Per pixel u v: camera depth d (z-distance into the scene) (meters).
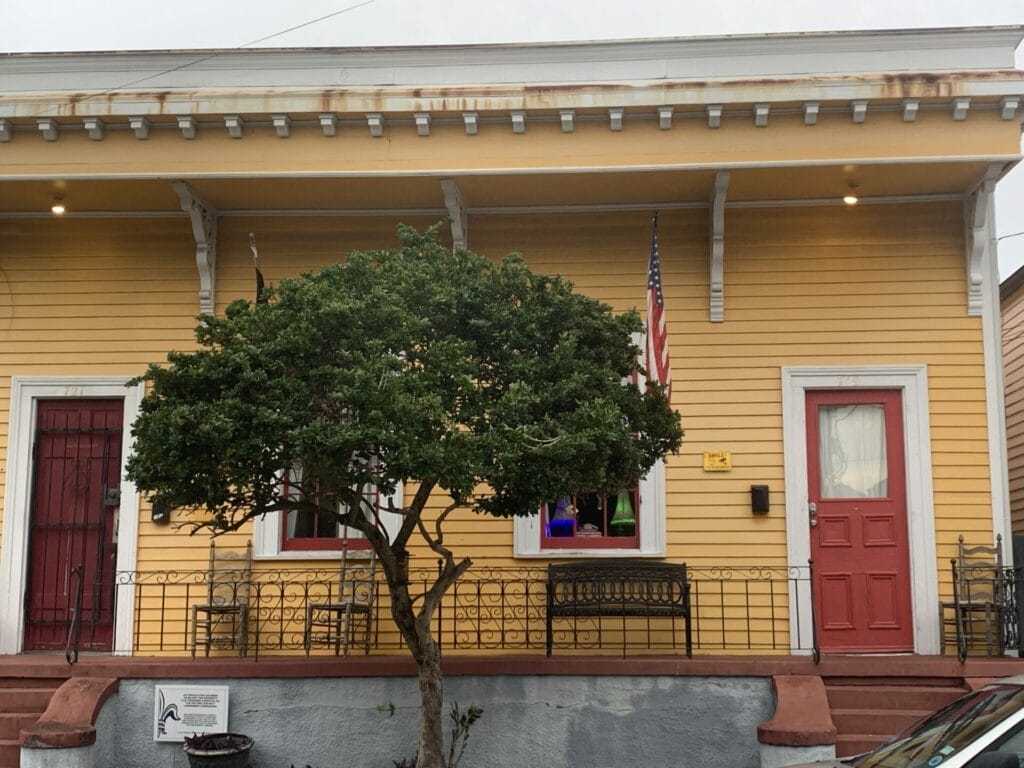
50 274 10.82
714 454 10.22
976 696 5.35
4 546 10.48
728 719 8.73
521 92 9.60
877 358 10.23
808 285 10.38
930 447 10.08
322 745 8.89
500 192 10.15
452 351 6.96
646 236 10.55
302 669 8.96
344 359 6.97
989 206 10.37
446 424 6.77
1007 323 15.26
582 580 9.43
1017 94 9.23
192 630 9.91
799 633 9.91
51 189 10.11
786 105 9.44
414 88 9.67
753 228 10.49
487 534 10.26
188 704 8.94
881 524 10.13
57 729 8.27
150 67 10.24
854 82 9.32
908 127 9.45
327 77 10.18
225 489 7.12
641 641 9.98
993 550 9.71
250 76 10.20
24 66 10.26
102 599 10.50
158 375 7.07
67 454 10.72
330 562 10.28
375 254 7.69
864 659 8.96
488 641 10.00
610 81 10.03
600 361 7.63
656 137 9.61
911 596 9.95
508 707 8.86
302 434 6.49
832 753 7.80
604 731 8.79
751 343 10.35
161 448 6.73
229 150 9.80
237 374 6.90
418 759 7.72
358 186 10.04
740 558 10.08
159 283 10.74
